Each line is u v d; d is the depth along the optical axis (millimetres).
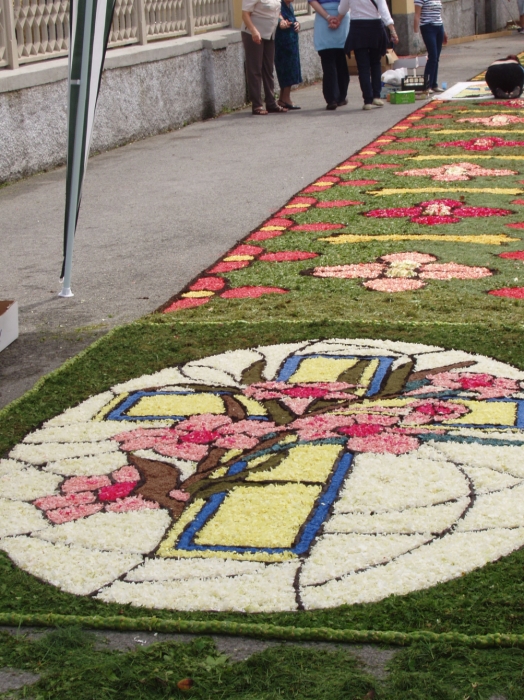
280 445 3752
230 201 8742
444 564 2881
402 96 14547
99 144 12141
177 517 3248
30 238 7805
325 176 9641
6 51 10805
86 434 3975
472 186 8781
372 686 2342
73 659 2521
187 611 2725
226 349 4902
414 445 3684
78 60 5469
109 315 5648
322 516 3197
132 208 8672
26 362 4957
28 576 2938
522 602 2666
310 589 2787
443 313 5305
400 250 6738
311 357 4723
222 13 16031
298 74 14734
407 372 4465
